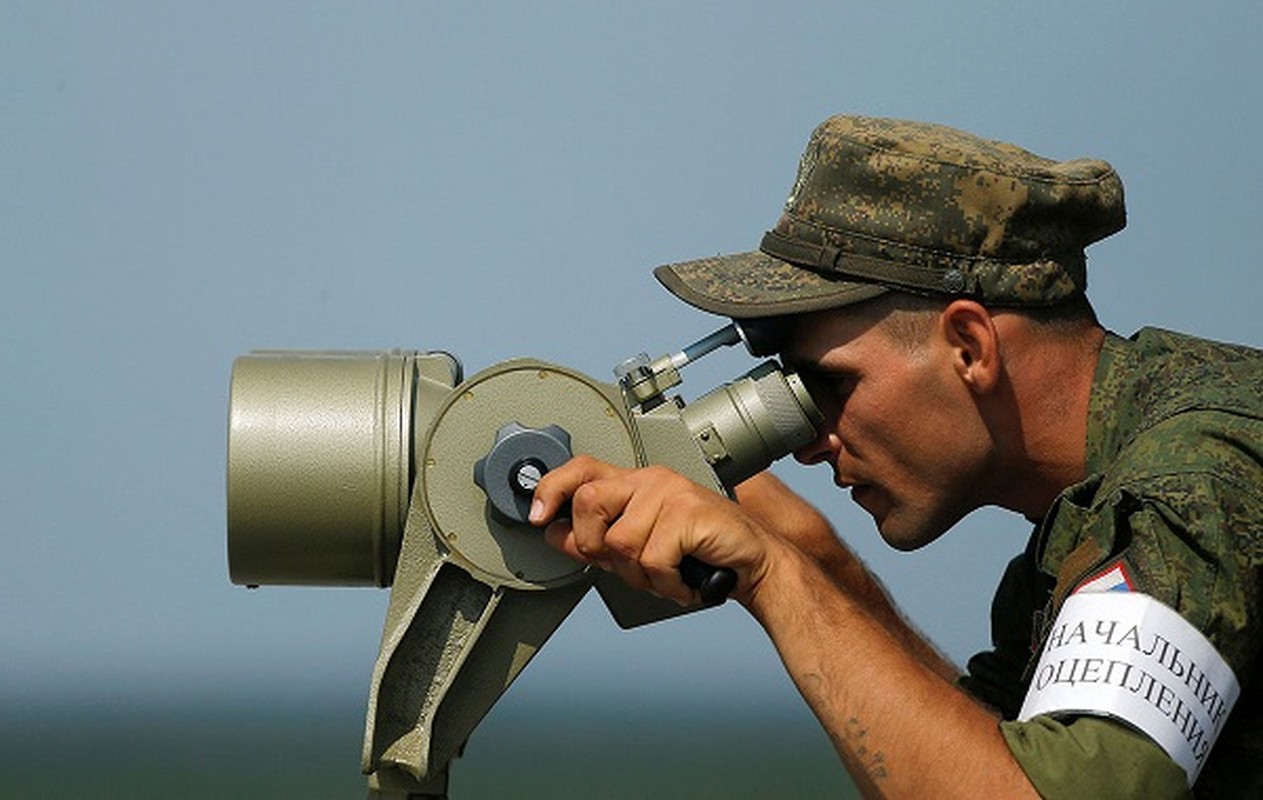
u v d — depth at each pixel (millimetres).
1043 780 9164
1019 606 12492
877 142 10922
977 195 10781
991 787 9258
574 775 130750
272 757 149375
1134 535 9562
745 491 13195
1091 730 9211
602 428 10664
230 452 10773
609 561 10156
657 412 10930
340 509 10773
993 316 10828
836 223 10977
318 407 10844
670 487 10047
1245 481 9578
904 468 11062
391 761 10633
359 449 10773
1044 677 9484
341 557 10914
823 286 10945
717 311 10938
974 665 12750
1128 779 9117
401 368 10992
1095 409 10883
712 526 9938
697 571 9992
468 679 10727
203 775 126688
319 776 125438
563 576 10625
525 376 10656
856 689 9617
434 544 10680
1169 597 9344
